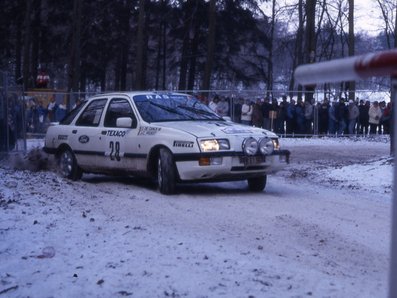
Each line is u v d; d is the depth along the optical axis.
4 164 13.64
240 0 41.72
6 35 45.62
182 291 5.06
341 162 16.97
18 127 15.82
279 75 50.38
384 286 5.27
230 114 26.80
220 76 45.03
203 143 9.63
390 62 1.77
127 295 4.98
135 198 9.61
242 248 6.42
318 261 6.07
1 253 6.13
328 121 26.94
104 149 11.14
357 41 44.06
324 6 39.00
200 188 11.05
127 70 50.84
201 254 6.12
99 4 43.09
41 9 44.31
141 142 10.37
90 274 5.49
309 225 7.66
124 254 6.11
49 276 5.45
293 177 13.43
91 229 7.16
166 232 7.07
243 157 9.79
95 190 10.44
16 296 4.98
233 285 5.21
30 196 9.09
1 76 14.50
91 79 48.16
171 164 9.91
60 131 12.22
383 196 10.75
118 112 11.17
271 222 7.83
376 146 23.62
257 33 42.84
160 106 10.98
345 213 8.70
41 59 47.59
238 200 9.64
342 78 1.88
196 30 43.41
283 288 5.15
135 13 45.16
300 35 39.00
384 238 7.12
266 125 26.75
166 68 55.66
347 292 5.08
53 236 6.81
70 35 42.53
